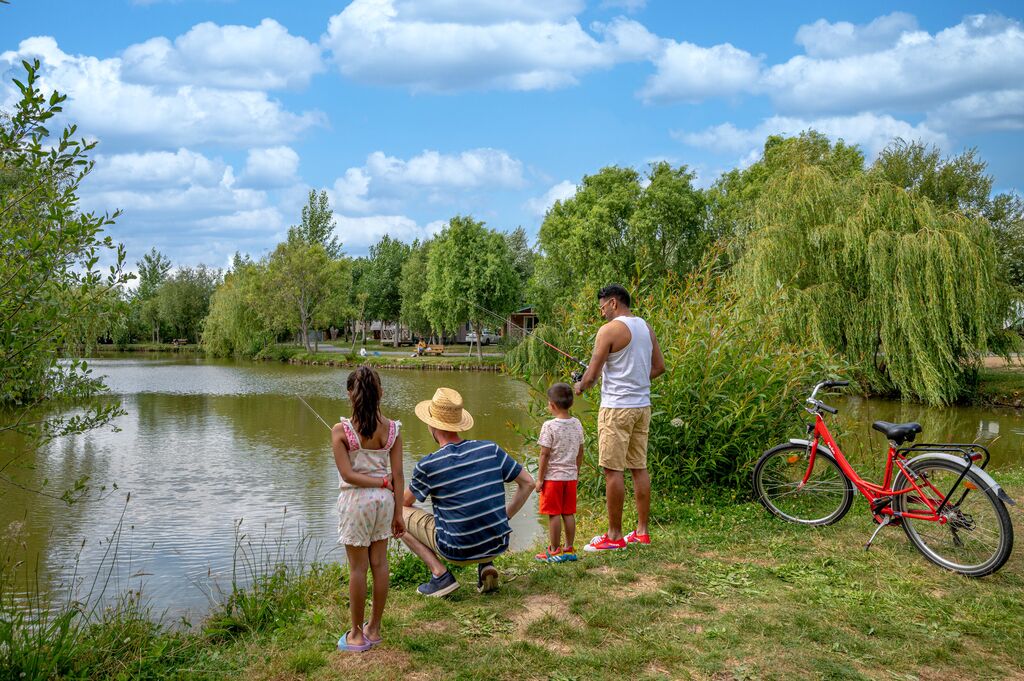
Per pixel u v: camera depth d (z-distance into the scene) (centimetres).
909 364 2216
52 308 486
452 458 448
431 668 348
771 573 479
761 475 639
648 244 4066
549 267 4984
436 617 412
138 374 4172
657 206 4197
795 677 336
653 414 728
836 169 2630
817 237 2280
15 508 1088
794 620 397
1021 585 452
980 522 476
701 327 774
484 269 4953
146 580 748
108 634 400
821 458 602
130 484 1277
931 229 2202
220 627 435
